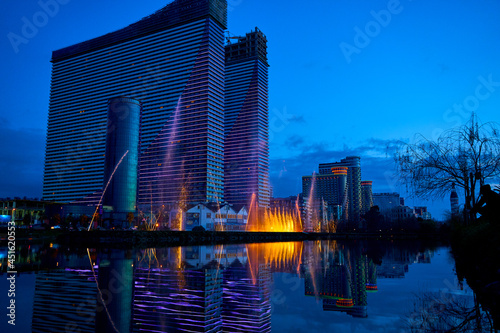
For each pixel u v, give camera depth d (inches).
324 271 850.1
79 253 1476.4
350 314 421.1
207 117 7613.2
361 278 725.9
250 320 400.8
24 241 2674.7
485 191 736.3
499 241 690.2
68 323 384.2
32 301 495.5
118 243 2443.4
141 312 437.1
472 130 1051.9
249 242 3240.7
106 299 512.7
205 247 2095.2
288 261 1136.2
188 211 4409.5
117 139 5940.0
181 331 359.9
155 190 7829.7
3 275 765.9
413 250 1785.2
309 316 416.2
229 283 659.4
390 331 344.5
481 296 497.0
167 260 1141.7
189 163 7613.2
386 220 7854.3
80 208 5634.8
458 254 1085.8
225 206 4854.8
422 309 431.8
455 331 334.6
